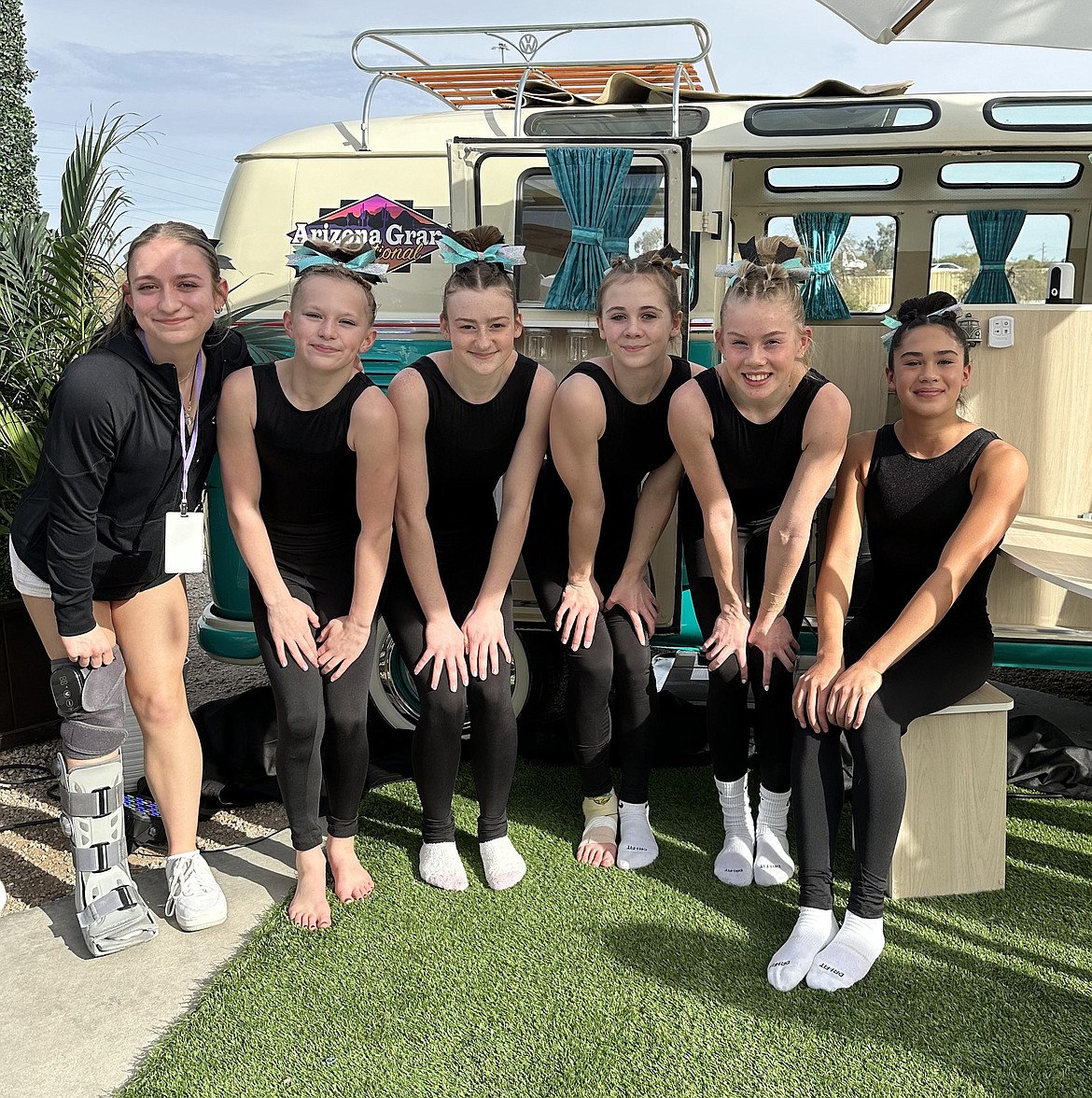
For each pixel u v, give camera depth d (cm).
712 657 272
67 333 381
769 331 240
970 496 259
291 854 295
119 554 237
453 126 369
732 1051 209
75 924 260
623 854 285
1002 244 457
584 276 329
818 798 246
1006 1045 210
